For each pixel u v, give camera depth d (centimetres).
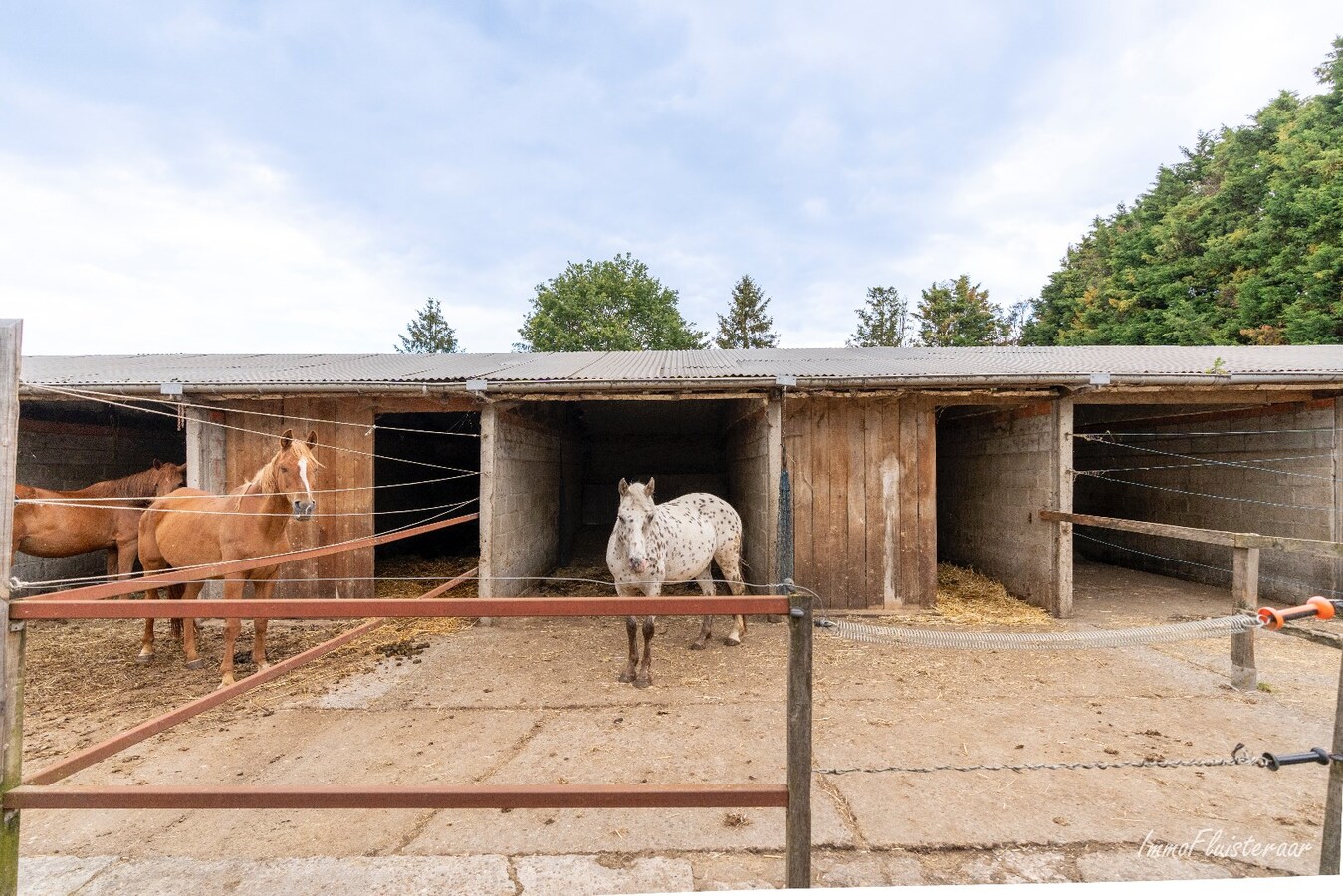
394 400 608
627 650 501
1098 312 2142
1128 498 880
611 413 1055
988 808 264
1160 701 382
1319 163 1430
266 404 606
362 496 610
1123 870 223
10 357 169
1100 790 278
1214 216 1803
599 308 2934
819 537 614
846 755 314
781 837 245
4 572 169
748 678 434
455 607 170
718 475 1197
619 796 172
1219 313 1686
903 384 559
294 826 255
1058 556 599
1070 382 551
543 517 818
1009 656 470
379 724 358
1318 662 455
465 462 1212
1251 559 394
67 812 265
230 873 225
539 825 254
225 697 239
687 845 240
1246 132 1800
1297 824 251
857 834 245
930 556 617
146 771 303
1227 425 712
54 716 373
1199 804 266
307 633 559
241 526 436
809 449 614
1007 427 701
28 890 216
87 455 764
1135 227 2231
